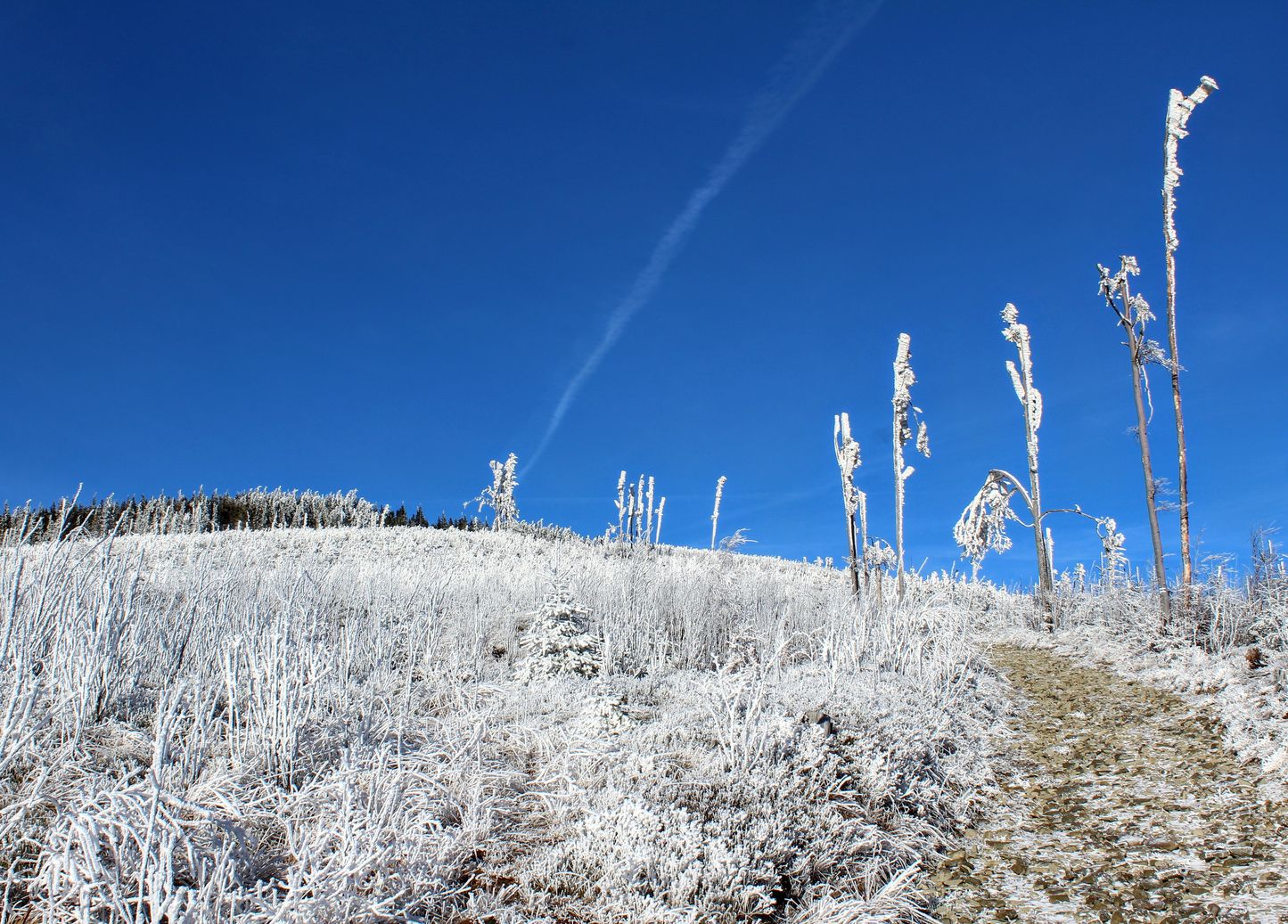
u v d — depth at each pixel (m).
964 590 19.97
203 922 3.19
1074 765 7.76
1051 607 17.41
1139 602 13.64
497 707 7.30
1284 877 4.90
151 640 7.25
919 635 11.23
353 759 4.95
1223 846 5.48
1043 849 5.85
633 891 4.30
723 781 5.41
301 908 3.41
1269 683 8.52
